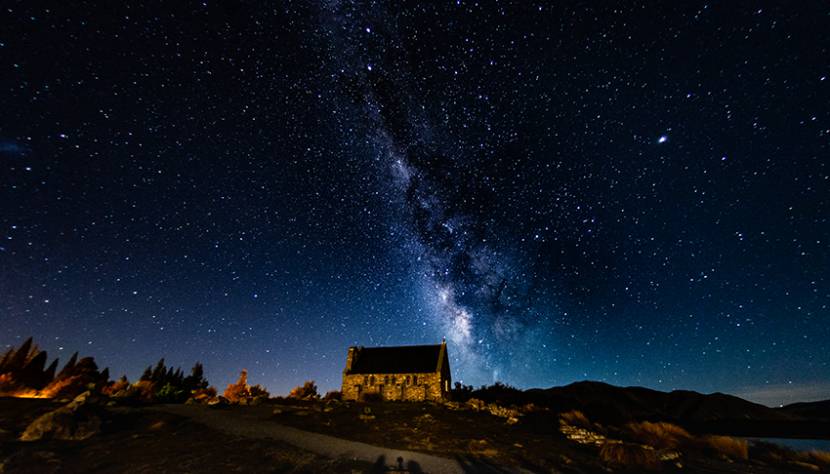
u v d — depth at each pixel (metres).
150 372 41.25
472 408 29.92
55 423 16.67
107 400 25.28
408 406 30.45
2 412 19.72
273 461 14.20
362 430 20.41
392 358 41.59
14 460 12.91
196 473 12.53
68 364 36.41
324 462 14.37
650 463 15.54
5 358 32.81
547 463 15.23
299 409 26.53
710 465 16.67
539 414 28.48
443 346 41.75
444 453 16.17
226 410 25.23
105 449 15.07
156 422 20.11
